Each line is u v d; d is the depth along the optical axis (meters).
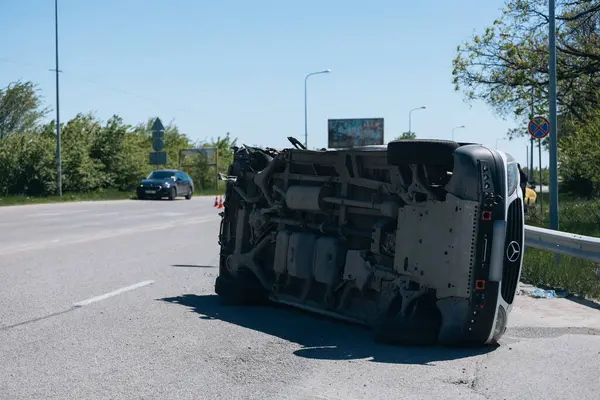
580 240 10.60
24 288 9.86
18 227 20.64
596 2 24.39
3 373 5.68
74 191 46.34
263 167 9.21
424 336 6.78
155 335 7.10
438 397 5.21
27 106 66.44
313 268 7.98
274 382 5.53
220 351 6.48
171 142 74.06
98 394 5.15
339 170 7.80
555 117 15.05
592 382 5.65
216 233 19.72
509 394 5.32
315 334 7.30
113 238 17.69
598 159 21.38
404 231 6.95
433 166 6.87
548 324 8.12
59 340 6.83
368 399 5.14
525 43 25.92
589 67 25.11
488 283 6.51
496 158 6.66
